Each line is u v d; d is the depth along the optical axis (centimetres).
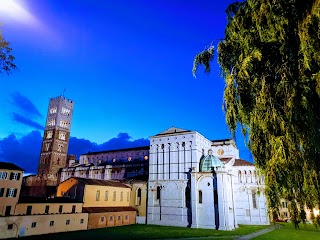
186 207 6900
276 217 1503
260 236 5172
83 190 6788
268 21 1517
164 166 7638
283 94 1489
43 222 5394
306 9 1364
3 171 5166
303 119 1361
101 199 7206
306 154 1351
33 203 5450
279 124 1469
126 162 9875
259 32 1566
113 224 6950
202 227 6438
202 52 2044
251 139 1648
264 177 1564
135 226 6856
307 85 1384
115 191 7744
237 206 7738
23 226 5044
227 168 7675
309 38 1306
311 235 5303
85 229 6191
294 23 1460
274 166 1411
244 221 7531
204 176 6806
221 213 6256
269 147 1528
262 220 7338
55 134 12181
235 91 1691
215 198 6550
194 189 6794
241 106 1684
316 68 1324
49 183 11281
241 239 4809
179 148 7569
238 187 7869
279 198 1478
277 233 5591
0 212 4975
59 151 12188
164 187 7412
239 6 1934
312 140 1331
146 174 9062
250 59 1594
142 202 7944
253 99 1645
